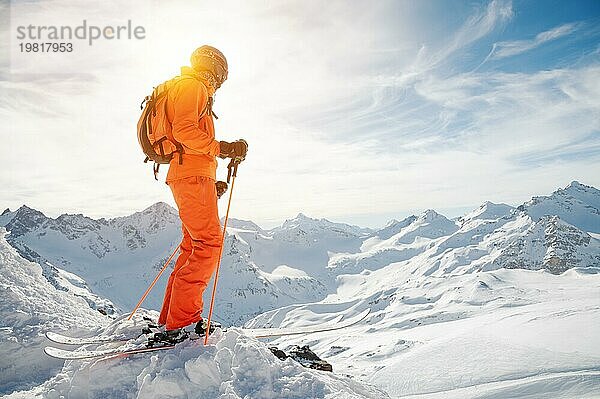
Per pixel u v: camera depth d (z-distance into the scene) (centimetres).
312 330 532
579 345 7781
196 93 420
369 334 15912
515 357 7631
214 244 445
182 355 395
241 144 449
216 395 363
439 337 11475
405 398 6738
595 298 14012
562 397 5578
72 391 391
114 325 515
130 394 379
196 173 434
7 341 520
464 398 6094
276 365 403
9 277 632
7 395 448
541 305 13700
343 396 377
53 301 638
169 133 427
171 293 473
